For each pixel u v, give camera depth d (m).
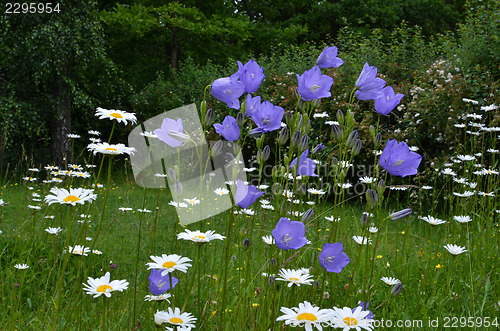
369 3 19.64
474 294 2.76
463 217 3.84
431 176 7.09
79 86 11.85
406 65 9.82
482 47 7.80
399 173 1.72
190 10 15.21
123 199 6.67
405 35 10.82
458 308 2.78
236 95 1.53
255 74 1.52
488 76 7.32
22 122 9.79
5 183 8.17
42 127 10.37
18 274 3.07
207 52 17.53
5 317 2.37
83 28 10.50
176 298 1.93
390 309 2.75
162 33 15.84
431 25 22.11
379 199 1.82
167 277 1.88
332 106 8.93
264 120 1.63
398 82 9.55
